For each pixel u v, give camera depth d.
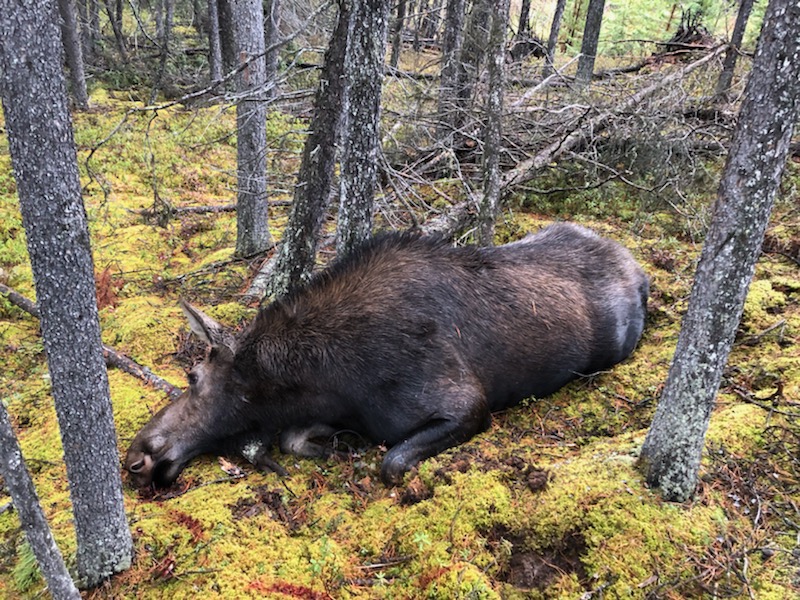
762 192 2.68
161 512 3.76
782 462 3.57
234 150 12.91
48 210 2.45
